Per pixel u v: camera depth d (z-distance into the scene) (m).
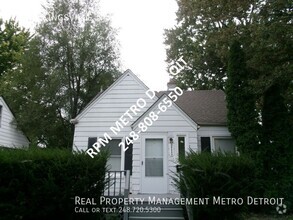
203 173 7.08
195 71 23.73
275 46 11.10
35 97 18.41
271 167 10.51
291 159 10.53
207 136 13.48
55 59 19.42
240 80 11.82
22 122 18.02
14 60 22.17
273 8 11.53
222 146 13.42
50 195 6.78
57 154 7.30
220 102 15.74
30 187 6.75
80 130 13.22
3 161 6.70
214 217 7.16
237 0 12.63
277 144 10.70
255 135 10.92
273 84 11.41
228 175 6.93
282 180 10.16
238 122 11.42
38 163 7.00
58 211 6.95
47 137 19.59
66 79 19.16
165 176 11.56
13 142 18.58
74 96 19.75
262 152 10.67
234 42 12.38
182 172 7.91
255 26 11.66
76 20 20.02
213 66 22.19
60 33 19.41
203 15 16.11
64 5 19.66
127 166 12.38
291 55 11.33
